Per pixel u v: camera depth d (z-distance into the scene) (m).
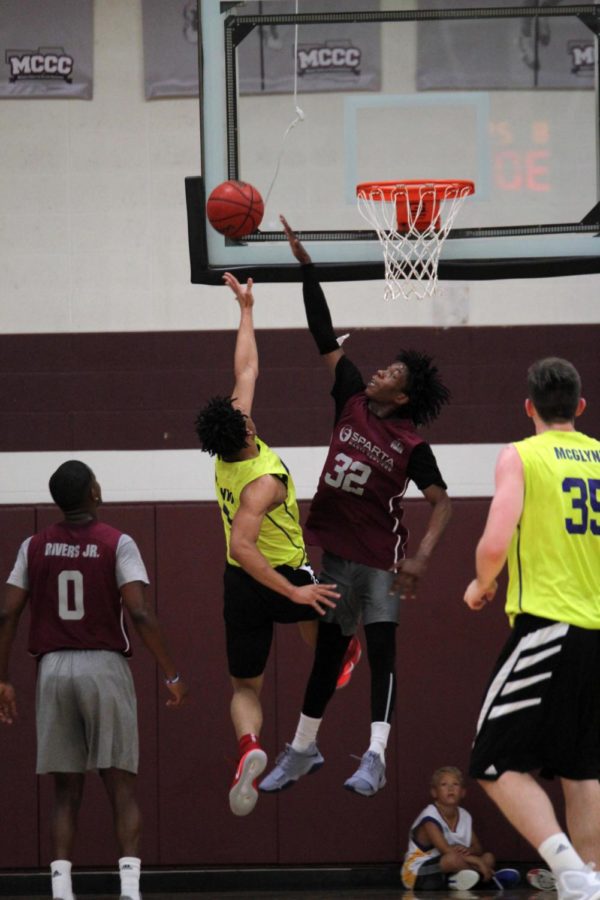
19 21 10.82
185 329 10.73
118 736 7.78
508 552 6.18
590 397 10.67
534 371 6.40
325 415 10.67
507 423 10.66
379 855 10.34
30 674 10.39
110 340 10.72
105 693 7.73
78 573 7.79
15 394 10.69
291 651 10.39
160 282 10.77
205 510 10.50
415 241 9.09
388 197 9.15
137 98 10.81
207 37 9.27
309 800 10.37
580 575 6.06
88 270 10.77
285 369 10.69
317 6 9.59
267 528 7.52
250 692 7.74
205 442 7.31
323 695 7.71
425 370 7.54
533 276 9.15
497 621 10.45
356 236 9.07
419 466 7.43
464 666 10.42
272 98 9.91
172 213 10.79
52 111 10.80
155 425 10.68
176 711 10.39
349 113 9.84
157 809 10.36
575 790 6.10
